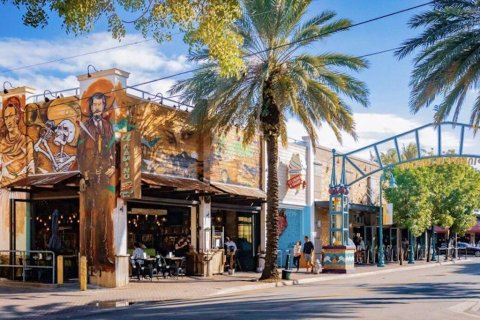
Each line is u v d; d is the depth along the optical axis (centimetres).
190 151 2558
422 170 4216
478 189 4719
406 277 2712
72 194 2333
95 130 2219
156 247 2689
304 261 3359
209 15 1397
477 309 1406
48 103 2358
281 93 2256
